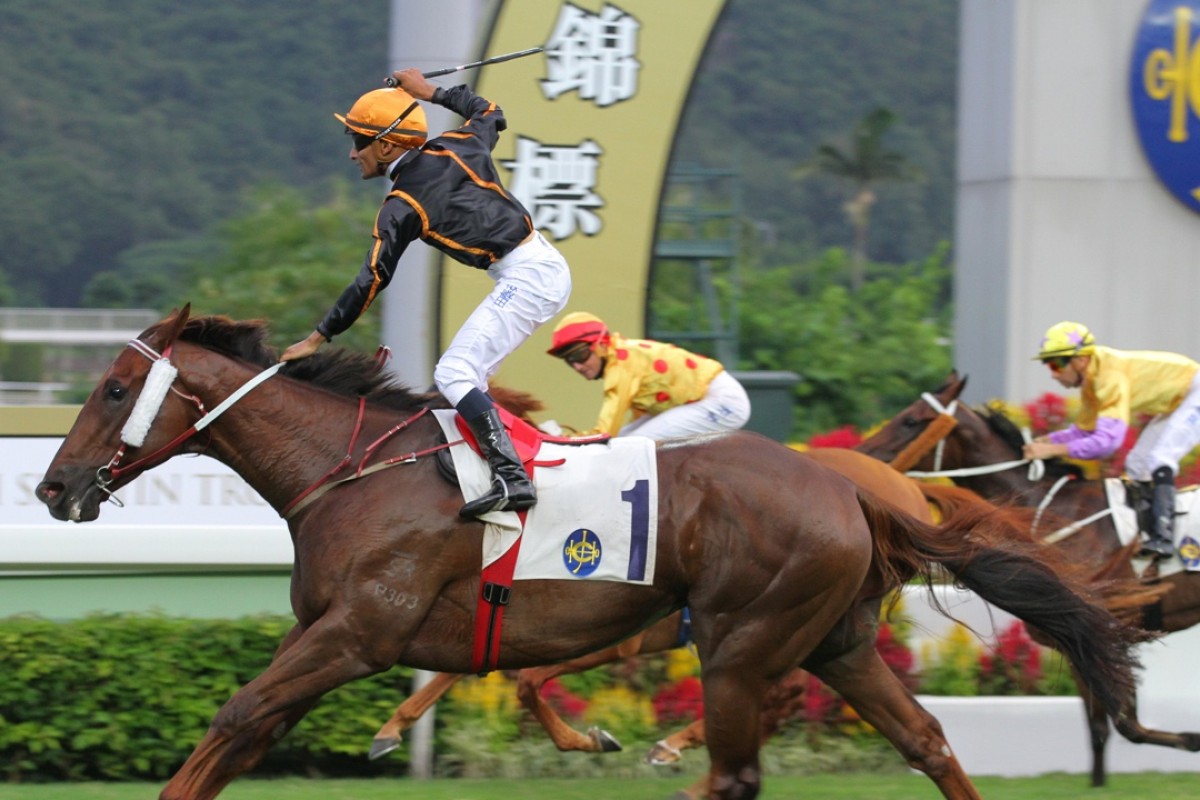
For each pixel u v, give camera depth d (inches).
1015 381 611.8
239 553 438.3
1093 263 614.5
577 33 535.5
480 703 443.8
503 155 536.7
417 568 305.3
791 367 1386.6
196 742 420.5
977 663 476.7
